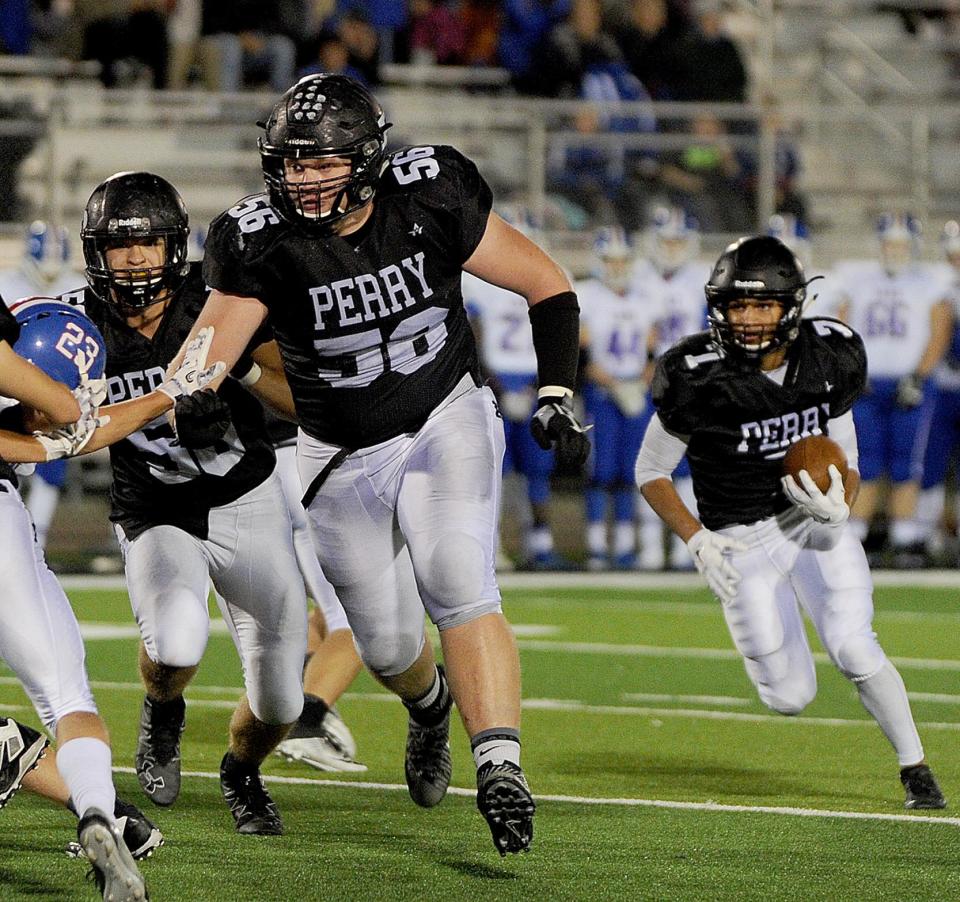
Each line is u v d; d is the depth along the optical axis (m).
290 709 15.08
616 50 47.09
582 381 40.53
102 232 14.38
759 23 54.53
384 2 48.62
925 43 55.69
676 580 38.12
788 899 12.76
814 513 16.42
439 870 13.64
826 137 49.72
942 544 42.94
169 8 48.56
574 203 45.16
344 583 14.43
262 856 14.14
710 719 21.89
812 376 17.27
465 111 45.88
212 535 15.12
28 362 11.97
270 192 13.16
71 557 40.44
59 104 44.12
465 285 38.81
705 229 45.16
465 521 13.28
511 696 12.80
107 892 11.28
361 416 13.73
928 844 14.63
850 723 21.58
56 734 11.94
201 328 13.27
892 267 39.44
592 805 16.42
